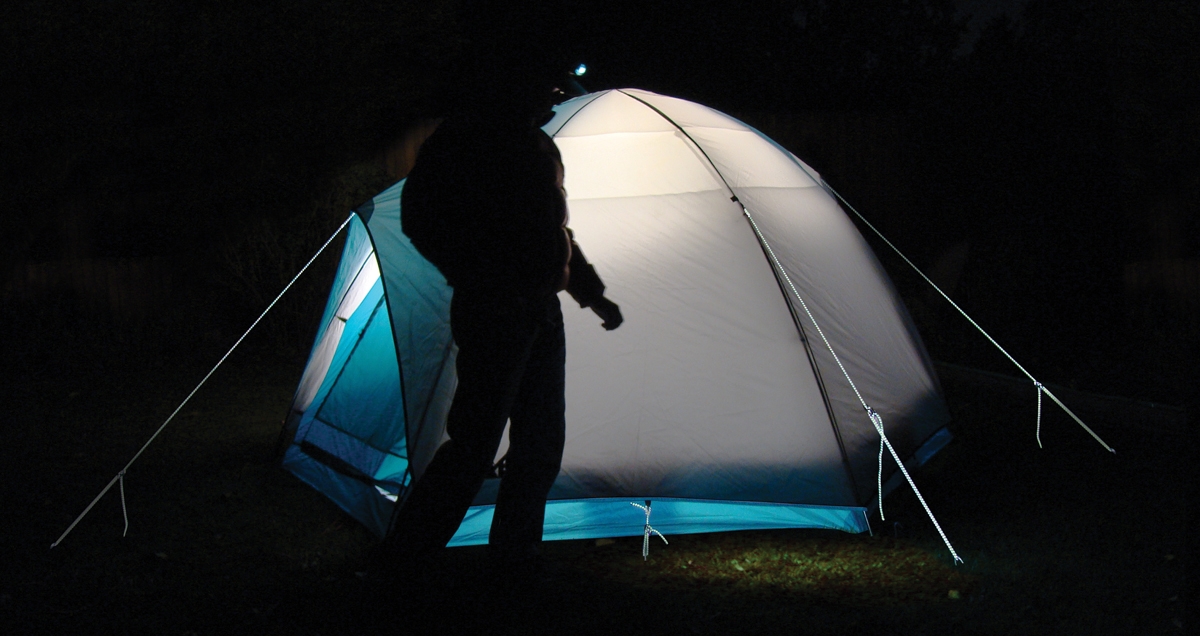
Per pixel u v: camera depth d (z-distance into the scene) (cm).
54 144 1041
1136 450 571
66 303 1043
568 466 429
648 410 434
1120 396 697
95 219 1072
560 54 365
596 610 363
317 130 1139
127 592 381
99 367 954
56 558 420
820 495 434
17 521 473
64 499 513
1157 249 950
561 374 393
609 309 407
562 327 393
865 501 437
